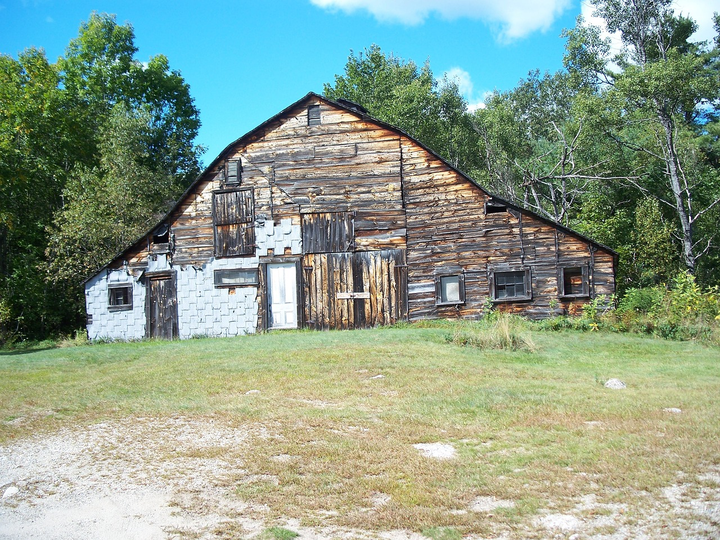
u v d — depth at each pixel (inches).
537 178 1344.7
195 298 871.1
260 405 391.9
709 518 217.9
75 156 1350.9
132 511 241.3
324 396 415.5
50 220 1277.1
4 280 1163.3
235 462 288.7
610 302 795.4
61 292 1210.0
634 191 1286.9
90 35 1565.0
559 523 217.5
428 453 293.4
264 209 859.4
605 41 1221.1
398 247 833.5
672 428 318.3
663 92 1064.2
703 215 1261.1
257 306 853.2
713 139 1425.9
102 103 1498.5
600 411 357.7
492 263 817.5
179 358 611.2
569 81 1285.7
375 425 339.9
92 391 462.6
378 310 829.2
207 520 230.5
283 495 249.0
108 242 1130.7
